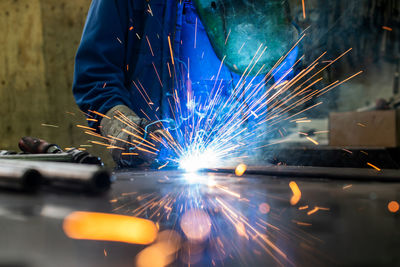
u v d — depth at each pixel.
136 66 1.67
